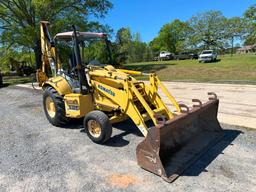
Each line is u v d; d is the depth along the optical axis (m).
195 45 55.25
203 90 9.85
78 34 5.20
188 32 56.00
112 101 4.76
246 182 3.22
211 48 54.88
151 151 3.50
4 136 5.50
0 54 21.34
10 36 18.97
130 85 4.34
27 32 18.05
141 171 3.62
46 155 4.36
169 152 3.71
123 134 5.18
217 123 4.81
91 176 3.58
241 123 5.41
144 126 4.15
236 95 8.41
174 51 68.00
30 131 5.77
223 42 54.12
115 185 3.32
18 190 3.34
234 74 14.76
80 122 6.25
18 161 4.18
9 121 6.78
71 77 5.51
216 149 4.19
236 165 3.65
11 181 3.57
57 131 5.66
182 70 19.67
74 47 5.11
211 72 16.69
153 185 3.26
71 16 20.47
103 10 23.28
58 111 5.63
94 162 4.00
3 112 8.00
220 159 3.85
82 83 5.05
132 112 4.32
